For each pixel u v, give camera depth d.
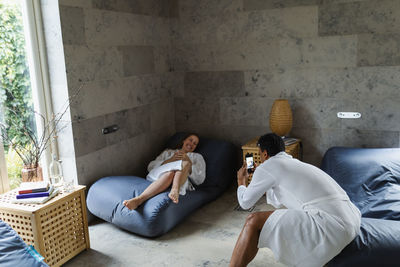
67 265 2.57
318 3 3.51
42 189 2.48
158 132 4.13
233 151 3.93
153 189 2.96
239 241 2.15
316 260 1.99
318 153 3.80
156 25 3.96
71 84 3.02
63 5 2.91
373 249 1.98
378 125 3.54
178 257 2.61
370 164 3.05
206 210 3.39
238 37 3.87
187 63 4.16
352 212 2.07
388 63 3.40
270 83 3.84
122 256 2.65
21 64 2.90
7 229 2.08
